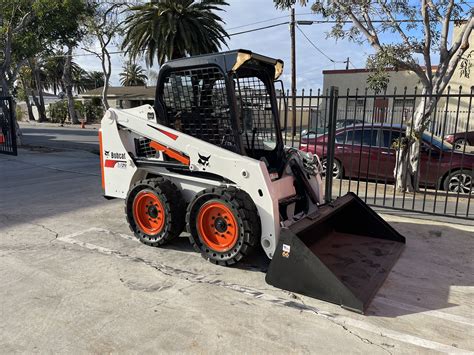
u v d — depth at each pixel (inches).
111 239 194.1
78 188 310.8
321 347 109.2
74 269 158.1
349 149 343.3
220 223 159.9
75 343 109.6
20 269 157.4
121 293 138.4
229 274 154.9
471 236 203.2
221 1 663.1
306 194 180.4
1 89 559.5
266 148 186.4
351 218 191.8
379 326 120.3
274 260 142.9
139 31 650.2
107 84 713.6
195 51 642.8
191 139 167.8
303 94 271.7
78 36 631.2
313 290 135.8
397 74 791.7
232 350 107.1
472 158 308.2
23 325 118.0
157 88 179.3
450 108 679.7
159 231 179.5
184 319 122.2
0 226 213.8
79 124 1472.7
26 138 820.6
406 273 157.9
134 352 105.8
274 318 123.4
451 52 283.1
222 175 160.6
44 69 1771.7
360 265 158.2
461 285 148.9
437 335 116.3
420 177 321.4
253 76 179.9
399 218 234.2
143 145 189.9
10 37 555.8
